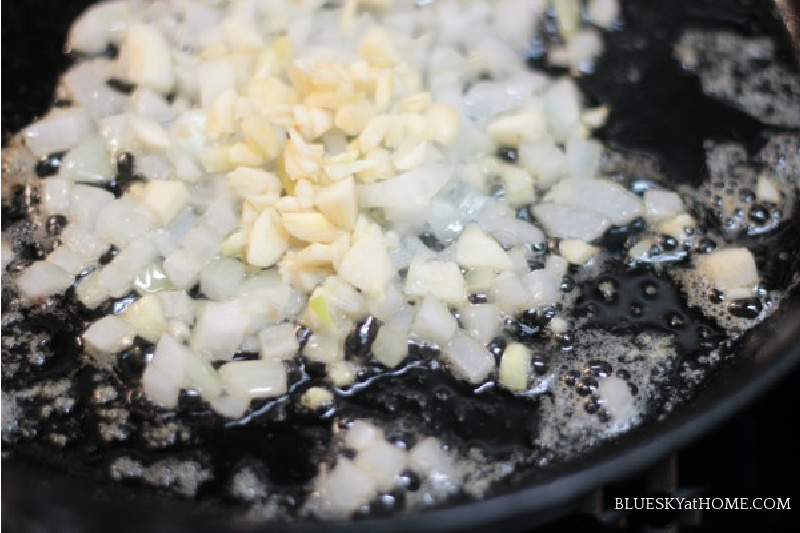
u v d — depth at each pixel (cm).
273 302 22
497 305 23
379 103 24
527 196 24
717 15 28
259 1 27
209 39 26
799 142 25
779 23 27
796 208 24
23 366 22
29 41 27
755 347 22
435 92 25
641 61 27
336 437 21
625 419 22
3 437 21
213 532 19
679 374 22
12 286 23
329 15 27
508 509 19
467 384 22
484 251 23
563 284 23
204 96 25
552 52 27
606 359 22
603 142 25
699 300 23
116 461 21
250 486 21
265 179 23
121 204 24
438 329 22
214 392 22
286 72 25
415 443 21
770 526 22
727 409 20
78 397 22
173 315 22
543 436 21
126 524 19
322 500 21
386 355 22
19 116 25
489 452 21
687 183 25
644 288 23
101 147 25
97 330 22
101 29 27
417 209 23
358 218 23
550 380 22
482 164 24
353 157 23
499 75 26
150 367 22
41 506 19
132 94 26
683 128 26
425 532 19
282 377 22
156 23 27
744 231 24
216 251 23
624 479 20
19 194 24
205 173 24
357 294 22
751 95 26
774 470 22
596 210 24
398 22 27
